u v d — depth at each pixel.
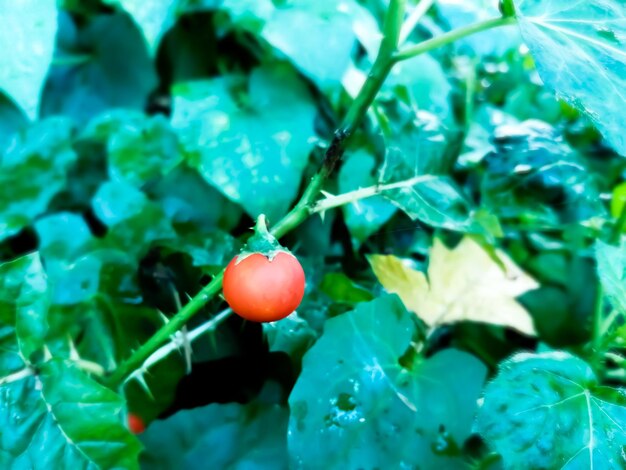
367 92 0.11
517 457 0.10
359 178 0.15
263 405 0.14
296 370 0.13
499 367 0.11
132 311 0.14
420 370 0.13
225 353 0.14
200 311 0.14
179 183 0.16
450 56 0.19
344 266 0.16
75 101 0.19
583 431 0.10
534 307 0.17
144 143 0.16
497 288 0.16
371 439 0.12
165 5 0.13
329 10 0.15
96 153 0.17
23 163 0.15
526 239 0.18
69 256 0.14
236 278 0.10
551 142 0.16
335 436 0.11
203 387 0.15
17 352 0.11
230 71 0.18
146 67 0.18
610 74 0.10
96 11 0.18
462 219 0.14
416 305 0.15
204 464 0.13
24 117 0.17
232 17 0.15
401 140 0.14
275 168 0.14
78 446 0.11
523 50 0.20
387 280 0.15
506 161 0.15
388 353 0.13
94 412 0.11
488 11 0.19
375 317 0.13
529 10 0.11
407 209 0.13
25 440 0.11
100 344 0.14
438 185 0.14
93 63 0.19
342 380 0.12
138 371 0.13
